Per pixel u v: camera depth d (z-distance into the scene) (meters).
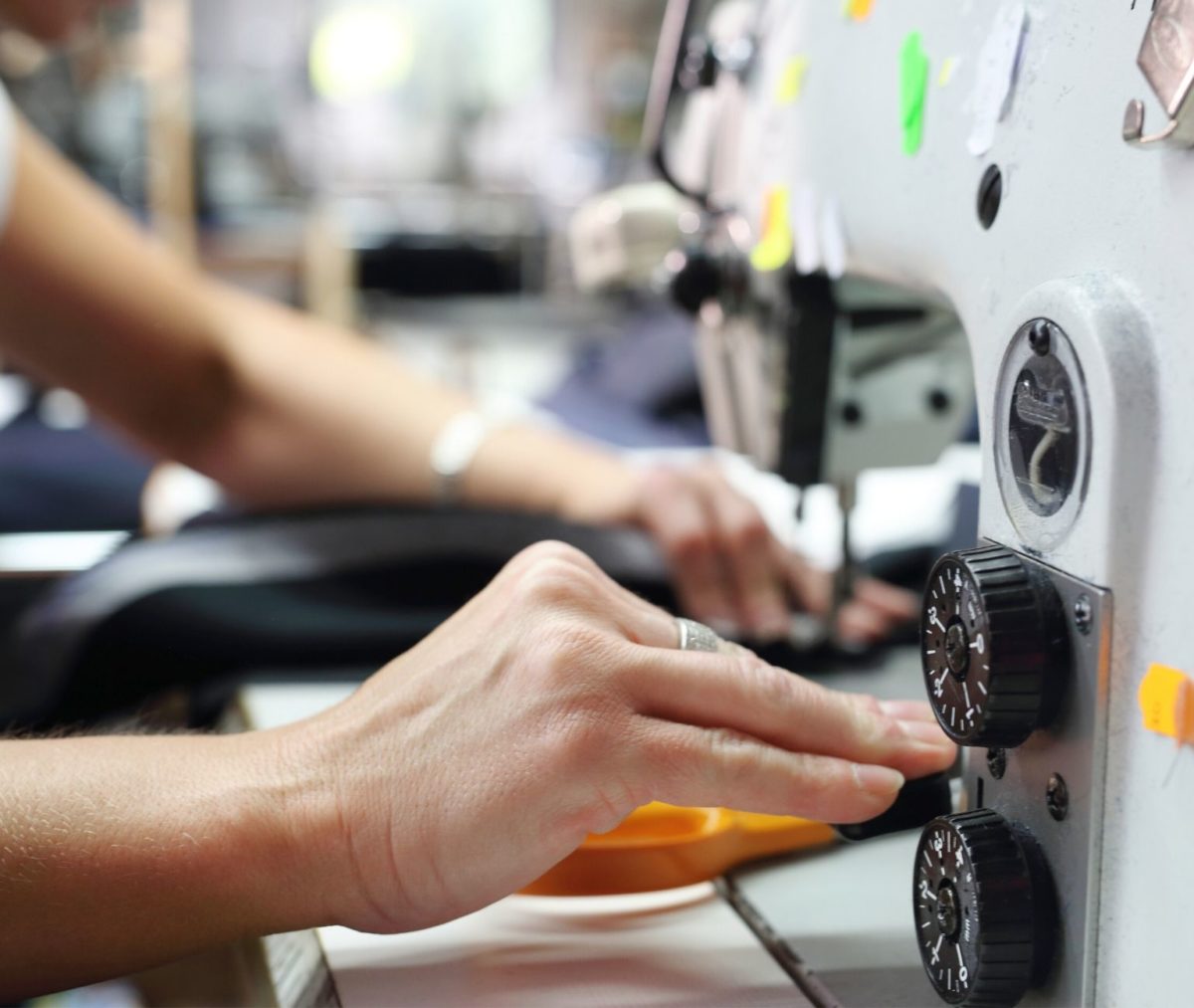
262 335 1.34
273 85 3.83
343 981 0.49
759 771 0.49
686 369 1.72
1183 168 0.36
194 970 0.64
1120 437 0.37
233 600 0.82
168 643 0.83
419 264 3.52
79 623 0.81
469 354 3.19
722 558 1.01
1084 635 0.39
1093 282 0.39
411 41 4.15
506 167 4.18
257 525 0.87
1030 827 0.42
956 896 0.42
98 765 0.51
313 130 4.14
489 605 0.54
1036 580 0.41
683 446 1.63
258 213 3.38
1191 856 0.35
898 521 1.22
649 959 0.51
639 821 0.60
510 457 1.24
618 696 0.49
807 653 0.88
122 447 1.54
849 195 0.63
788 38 0.73
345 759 0.50
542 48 4.25
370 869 0.48
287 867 0.48
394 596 0.85
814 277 0.78
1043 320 0.41
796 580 1.02
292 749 0.51
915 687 0.81
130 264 1.28
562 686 0.49
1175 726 0.35
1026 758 0.42
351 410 1.29
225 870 0.48
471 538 0.85
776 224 0.74
